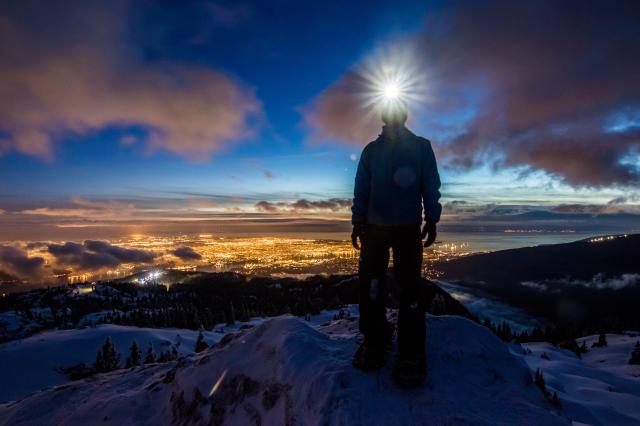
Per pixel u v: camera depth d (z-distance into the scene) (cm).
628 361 4506
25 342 8738
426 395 294
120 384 547
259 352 392
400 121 345
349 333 461
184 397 406
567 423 276
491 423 263
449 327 404
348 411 272
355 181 366
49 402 559
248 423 333
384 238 339
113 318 13612
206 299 14875
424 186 339
